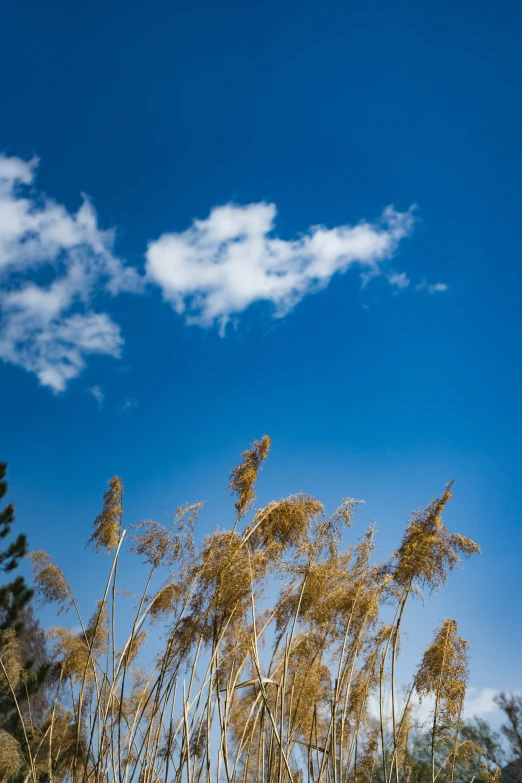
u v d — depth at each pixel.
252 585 7.41
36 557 8.66
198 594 7.86
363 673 7.91
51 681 8.67
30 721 8.70
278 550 7.77
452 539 7.55
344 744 7.75
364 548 8.16
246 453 8.05
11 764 7.79
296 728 7.77
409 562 7.58
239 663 8.00
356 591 7.74
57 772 8.38
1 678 8.44
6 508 16.34
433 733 7.35
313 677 7.80
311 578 7.66
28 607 12.77
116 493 8.63
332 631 7.99
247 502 7.82
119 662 8.04
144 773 7.41
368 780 7.67
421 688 7.50
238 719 8.61
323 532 7.68
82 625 8.55
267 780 7.38
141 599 8.03
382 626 7.75
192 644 7.83
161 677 7.72
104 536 8.42
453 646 7.53
